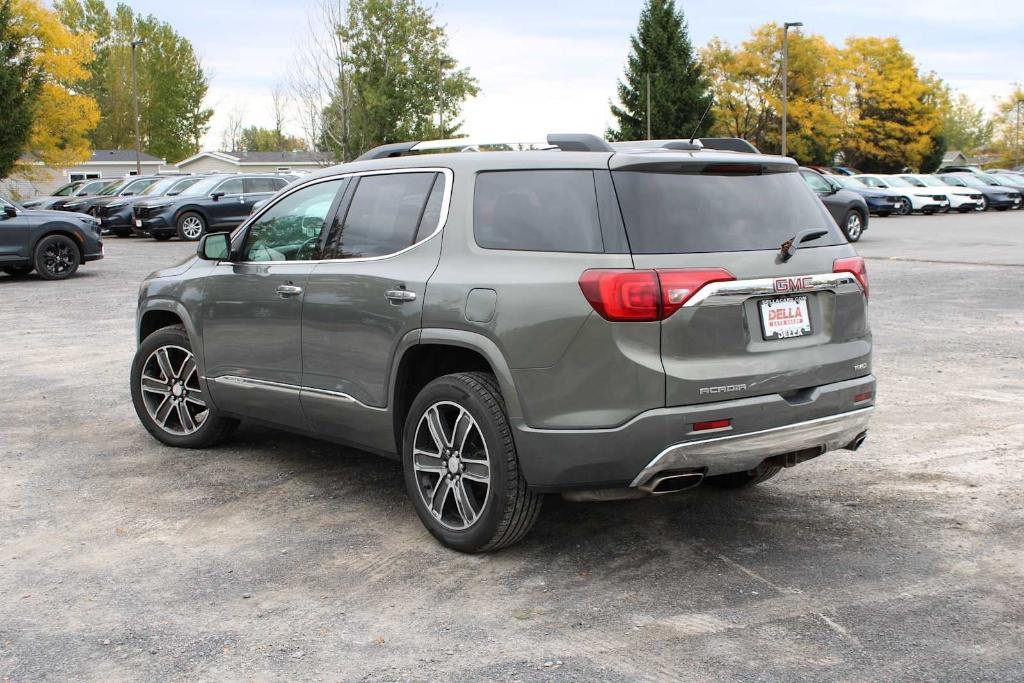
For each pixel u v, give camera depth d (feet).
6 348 31.71
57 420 22.15
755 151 15.85
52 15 130.41
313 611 12.00
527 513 13.15
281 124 246.06
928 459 18.12
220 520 15.35
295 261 16.31
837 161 243.60
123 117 278.87
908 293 42.32
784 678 10.12
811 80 202.28
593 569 13.17
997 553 13.51
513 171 13.46
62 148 136.98
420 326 13.67
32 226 52.26
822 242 13.57
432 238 14.05
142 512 15.76
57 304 42.91
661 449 11.95
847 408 13.34
